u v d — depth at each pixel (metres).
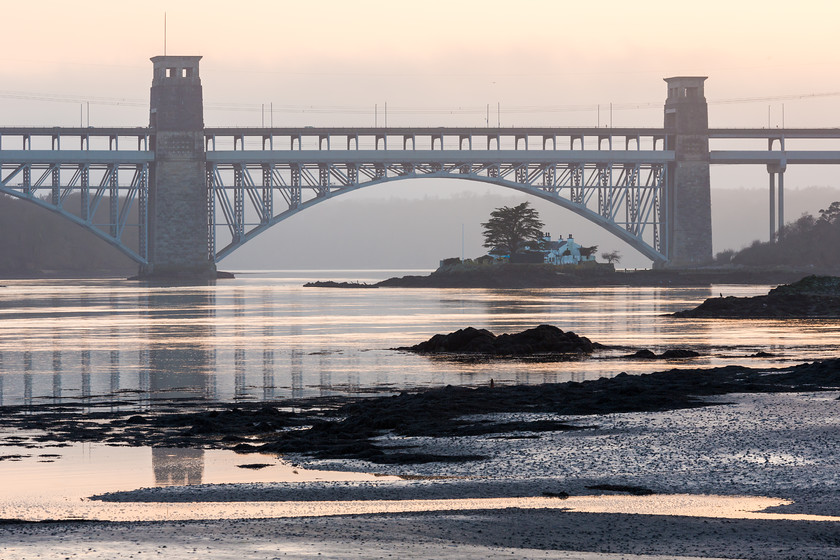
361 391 129.00
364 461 80.00
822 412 98.50
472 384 135.38
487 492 68.62
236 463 80.25
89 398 122.88
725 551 53.75
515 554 53.16
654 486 69.75
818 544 54.97
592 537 56.56
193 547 54.47
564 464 77.19
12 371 153.00
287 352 185.00
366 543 55.31
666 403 106.38
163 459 82.12
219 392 128.50
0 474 76.56
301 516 62.16
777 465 75.19
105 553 53.28
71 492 70.31
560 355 176.50
